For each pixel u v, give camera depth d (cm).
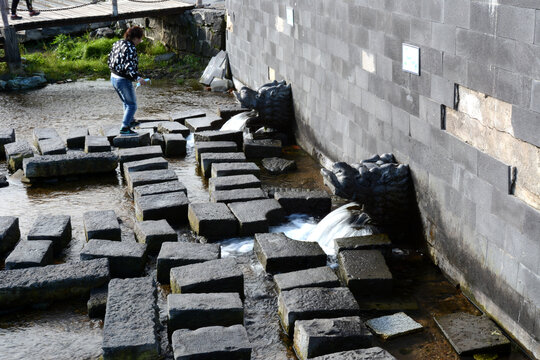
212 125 1155
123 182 930
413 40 670
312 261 659
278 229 769
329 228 743
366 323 571
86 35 1888
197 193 884
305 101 1042
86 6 1766
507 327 548
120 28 1881
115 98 1398
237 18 1404
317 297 566
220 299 555
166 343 539
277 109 1102
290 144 1111
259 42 1263
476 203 582
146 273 665
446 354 529
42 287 598
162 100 1389
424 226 692
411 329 558
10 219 740
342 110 895
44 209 832
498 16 521
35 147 1064
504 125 530
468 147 587
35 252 657
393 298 615
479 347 527
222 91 1475
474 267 595
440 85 625
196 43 1656
